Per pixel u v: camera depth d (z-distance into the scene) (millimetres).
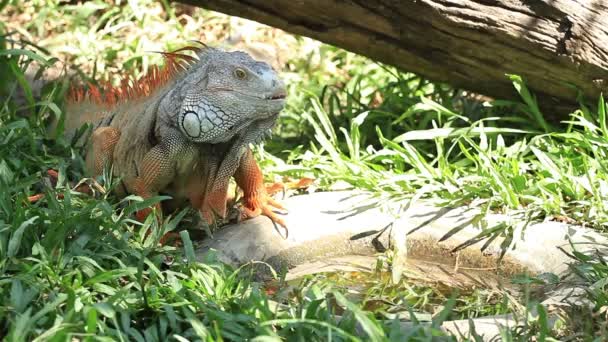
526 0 7926
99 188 6945
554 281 6633
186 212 7012
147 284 6082
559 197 7664
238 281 6516
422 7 7801
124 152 7266
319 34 8281
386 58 8508
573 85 8328
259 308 5605
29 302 5594
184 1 8367
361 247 7410
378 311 6363
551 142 8352
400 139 8305
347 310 5746
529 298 6621
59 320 5320
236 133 6902
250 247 7113
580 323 5816
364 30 8180
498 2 7867
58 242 6172
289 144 9430
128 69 10289
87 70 10562
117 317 5613
